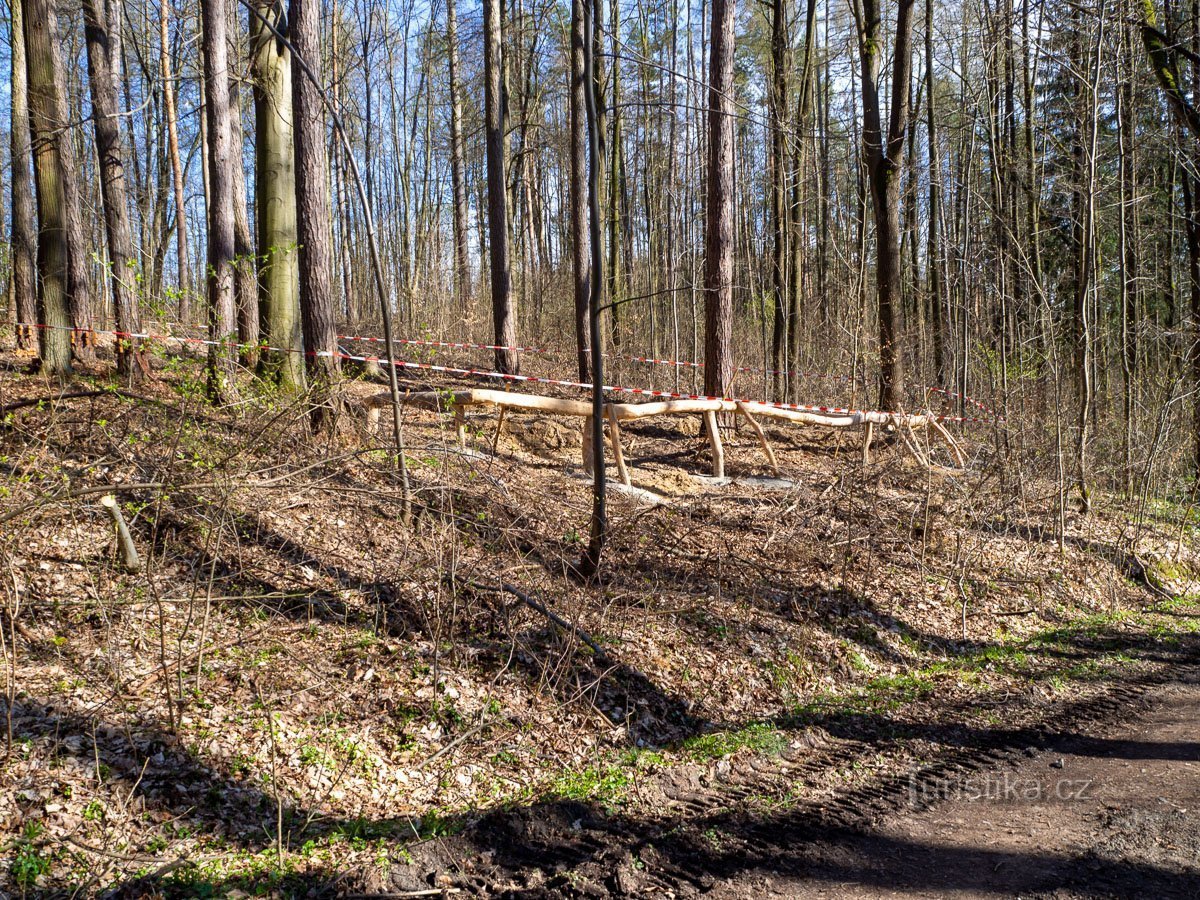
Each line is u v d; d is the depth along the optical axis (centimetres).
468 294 2200
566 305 2428
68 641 532
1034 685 732
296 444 734
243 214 1297
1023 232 1773
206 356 714
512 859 418
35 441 683
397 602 657
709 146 1290
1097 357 1898
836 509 1027
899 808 491
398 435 702
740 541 921
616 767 531
